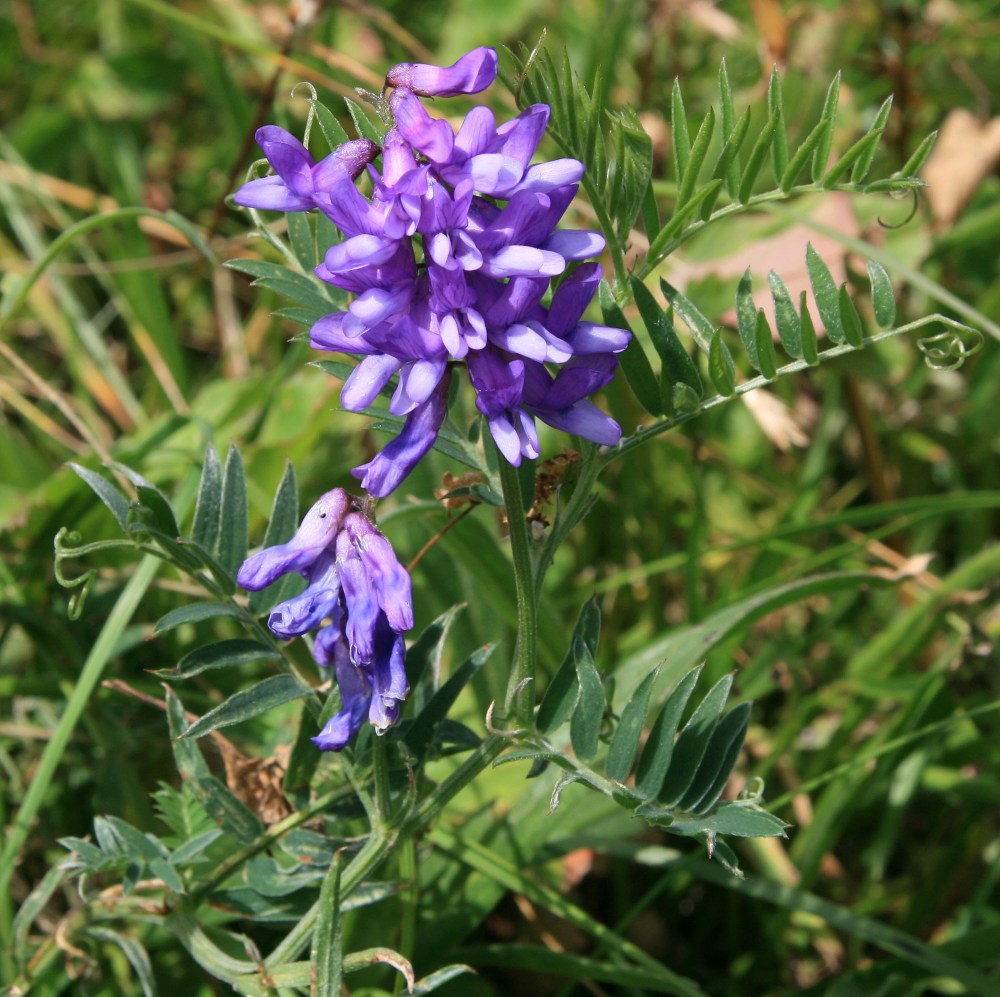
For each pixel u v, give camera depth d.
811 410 0.59
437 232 0.37
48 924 0.47
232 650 0.41
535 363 0.37
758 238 0.55
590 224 0.53
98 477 0.40
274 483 0.52
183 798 0.43
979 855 0.49
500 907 0.48
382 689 0.38
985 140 0.59
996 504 0.49
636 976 0.44
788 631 0.53
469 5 0.68
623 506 0.52
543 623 0.48
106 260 0.63
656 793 0.39
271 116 0.56
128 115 0.69
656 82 0.66
